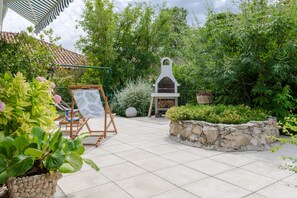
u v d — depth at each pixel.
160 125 6.57
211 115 4.35
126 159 3.49
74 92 4.75
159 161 3.38
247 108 4.79
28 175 2.02
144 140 4.70
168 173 2.92
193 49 7.06
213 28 5.88
